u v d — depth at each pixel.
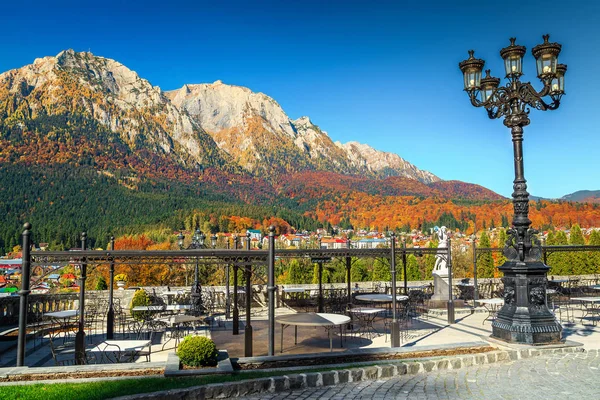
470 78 11.04
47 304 17.20
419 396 6.87
